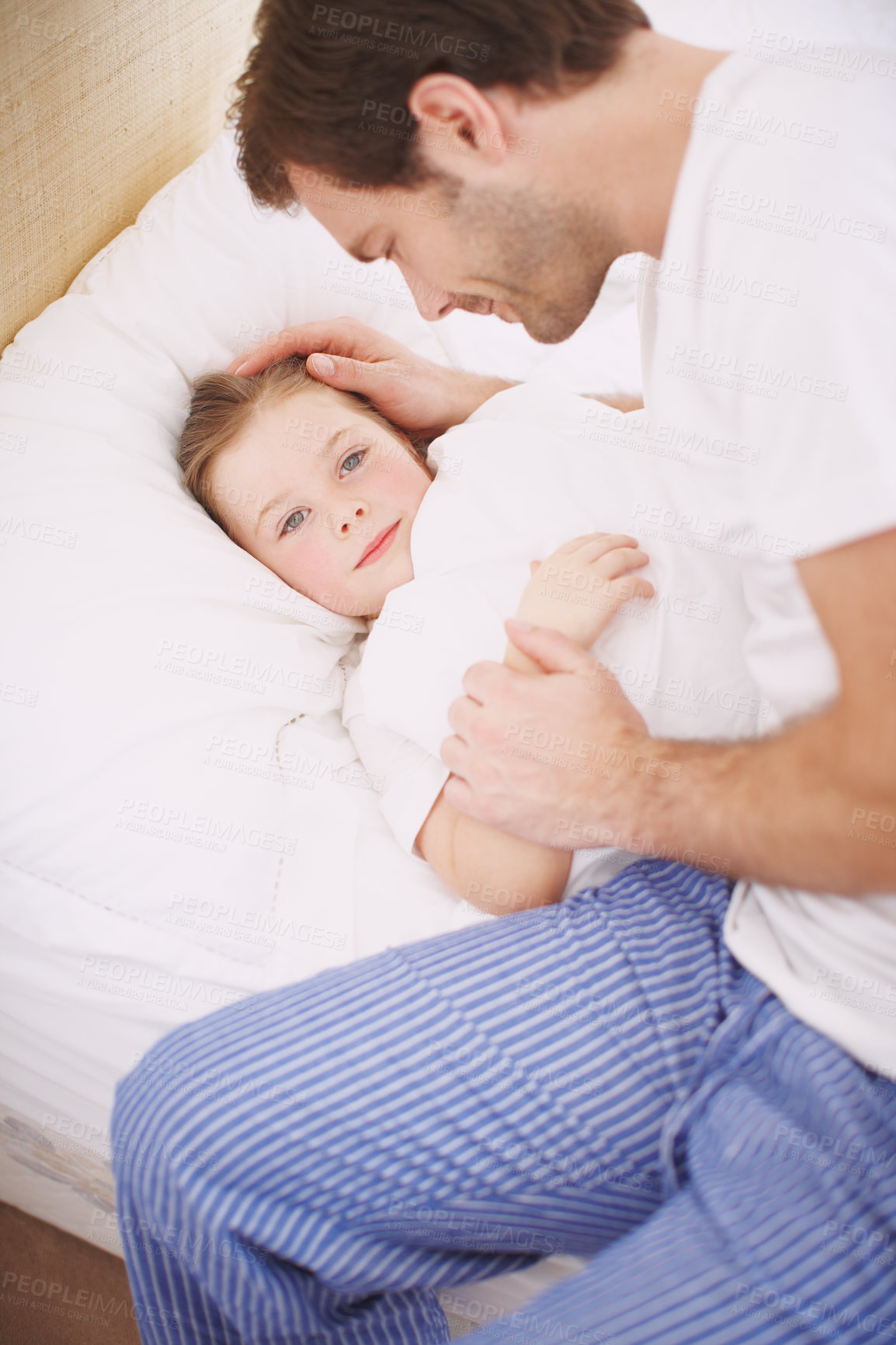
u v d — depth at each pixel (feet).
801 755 2.14
